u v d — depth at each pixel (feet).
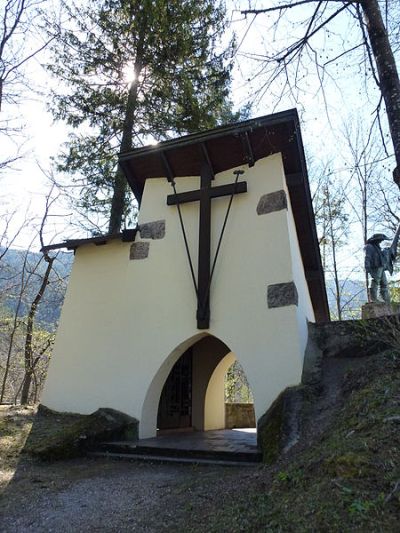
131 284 23.03
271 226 20.59
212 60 30.55
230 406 32.40
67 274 46.42
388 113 12.51
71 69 32.01
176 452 16.71
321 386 16.78
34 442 17.44
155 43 30.86
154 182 25.16
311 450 10.80
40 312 47.55
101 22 31.68
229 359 30.30
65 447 17.12
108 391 21.36
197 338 20.94
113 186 33.91
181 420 27.14
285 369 17.72
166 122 32.71
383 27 13.05
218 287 20.76
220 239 21.30
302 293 22.56
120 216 32.17
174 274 22.16
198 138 22.44
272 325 18.72
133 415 20.43
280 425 15.01
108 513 10.92
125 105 33.35
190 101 31.83
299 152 22.07
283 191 20.97
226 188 22.12
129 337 21.97
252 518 8.39
